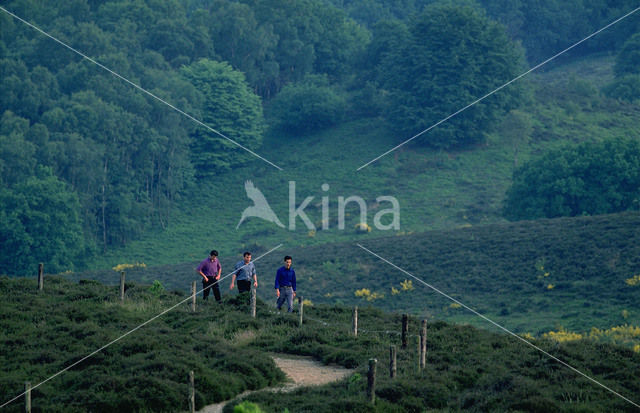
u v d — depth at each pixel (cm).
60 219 14350
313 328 3238
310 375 2575
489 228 10175
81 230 14825
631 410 2211
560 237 8769
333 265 9594
